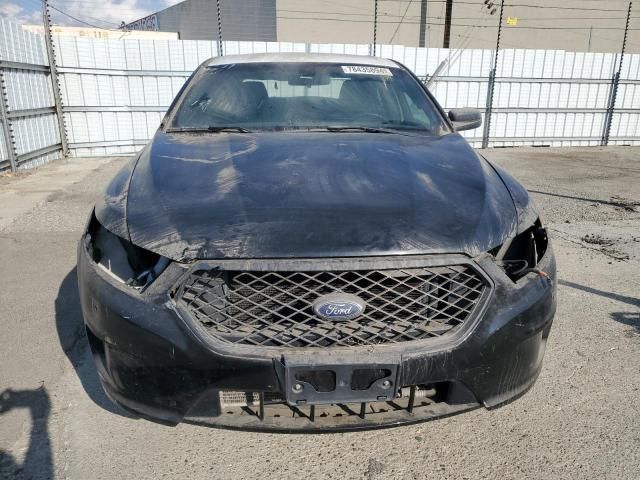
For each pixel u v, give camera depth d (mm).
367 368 1669
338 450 2154
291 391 1671
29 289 3783
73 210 6156
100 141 11281
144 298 1746
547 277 1992
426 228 1818
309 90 3209
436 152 2492
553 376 2686
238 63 3434
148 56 11188
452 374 1756
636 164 10703
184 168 2223
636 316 3375
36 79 9781
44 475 1986
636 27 25391
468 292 1807
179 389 1743
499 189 2207
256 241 1737
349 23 22844
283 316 1727
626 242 5043
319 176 2107
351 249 1723
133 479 1980
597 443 2191
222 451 2143
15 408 2385
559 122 13656
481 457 2113
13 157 8742
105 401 2443
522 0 23781
